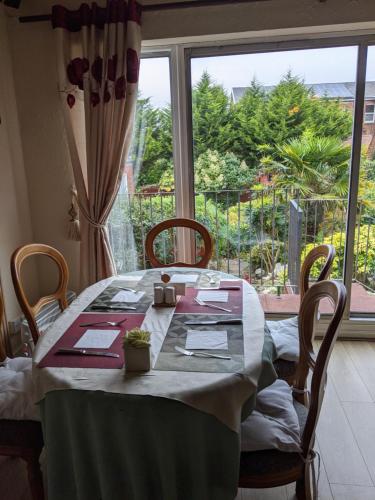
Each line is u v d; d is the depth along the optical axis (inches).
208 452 43.2
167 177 110.7
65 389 42.8
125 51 93.8
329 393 86.6
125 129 97.3
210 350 50.1
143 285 76.0
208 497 44.3
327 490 62.4
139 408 40.9
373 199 109.8
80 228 105.7
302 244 116.4
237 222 116.1
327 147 105.3
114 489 43.6
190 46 100.3
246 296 68.9
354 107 99.5
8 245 100.7
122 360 48.3
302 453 47.5
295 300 121.4
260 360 48.2
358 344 107.6
